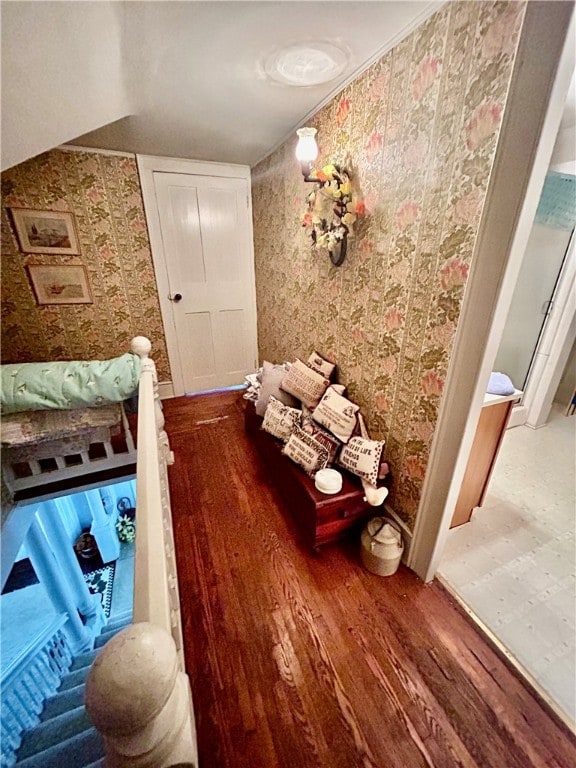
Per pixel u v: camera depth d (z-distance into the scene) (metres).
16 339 2.59
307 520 1.56
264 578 1.46
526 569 1.51
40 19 0.84
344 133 1.62
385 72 1.30
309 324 2.30
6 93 1.01
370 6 1.05
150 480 0.98
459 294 1.11
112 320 2.86
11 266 2.42
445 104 1.07
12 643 2.52
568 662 1.16
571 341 2.49
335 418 1.77
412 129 1.21
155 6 1.03
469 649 1.19
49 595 2.58
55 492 2.13
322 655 1.17
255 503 1.91
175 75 1.45
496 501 1.93
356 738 0.97
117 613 3.43
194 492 2.00
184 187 2.74
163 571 0.72
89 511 3.95
